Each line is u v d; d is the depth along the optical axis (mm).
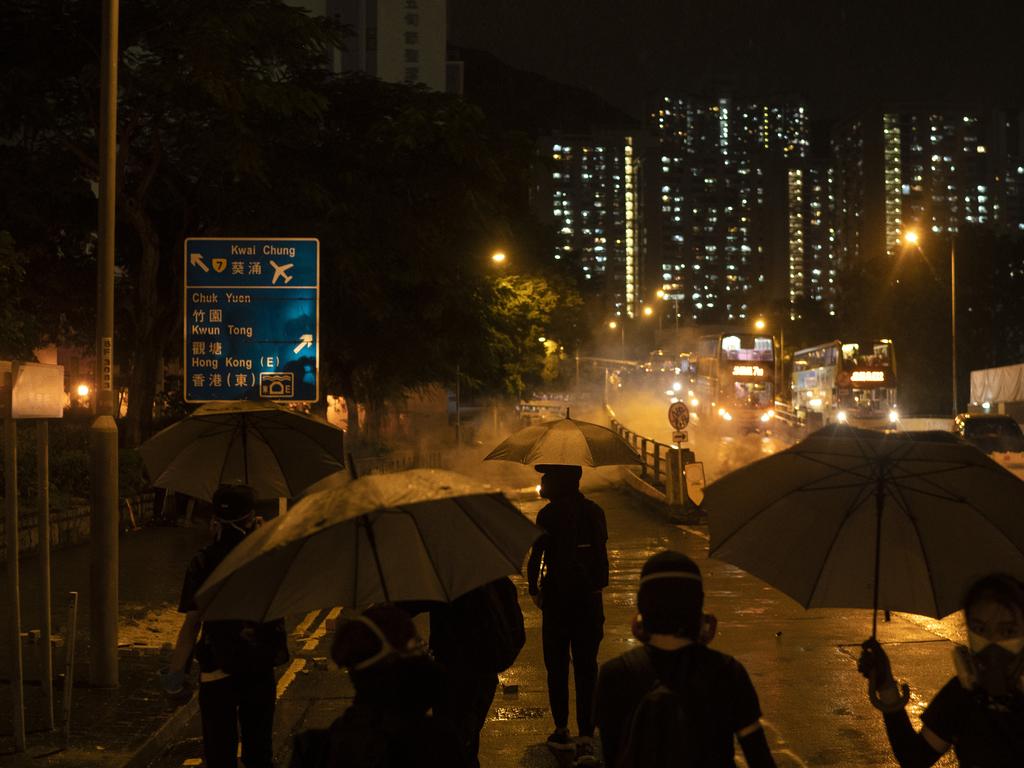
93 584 9148
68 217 28953
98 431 9203
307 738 3371
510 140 31891
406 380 37844
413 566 4469
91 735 7707
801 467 3814
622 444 7879
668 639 3521
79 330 33688
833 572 3838
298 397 14562
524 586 15570
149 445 7523
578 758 7141
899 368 91125
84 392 38281
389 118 29984
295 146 28625
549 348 70625
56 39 26422
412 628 3334
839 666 10086
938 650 10766
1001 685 3328
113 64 9562
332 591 4434
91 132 27703
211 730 5582
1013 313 90812
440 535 4504
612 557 18344
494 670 6066
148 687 9094
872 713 8422
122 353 34781
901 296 92375
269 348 14547
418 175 30391
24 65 26016
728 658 3516
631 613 13258
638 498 29422
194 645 5723
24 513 18484
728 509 3873
